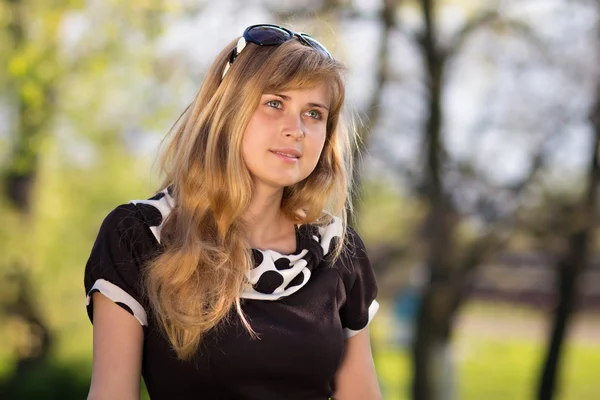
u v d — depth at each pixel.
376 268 13.77
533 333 33.72
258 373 2.59
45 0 12.16
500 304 35.62
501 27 12.97
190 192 2.71
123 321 2.60
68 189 17.59
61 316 17.36
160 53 11.70
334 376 2.99
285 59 2.69
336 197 3.04
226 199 2.68
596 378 24.91
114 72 12.42
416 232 13.44
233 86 2.70
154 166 3.01
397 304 26.70
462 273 13.34
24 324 16.98
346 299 2.94
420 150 13.27
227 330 2.58
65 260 17.41
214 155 2.70
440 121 13.02
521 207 12.83
